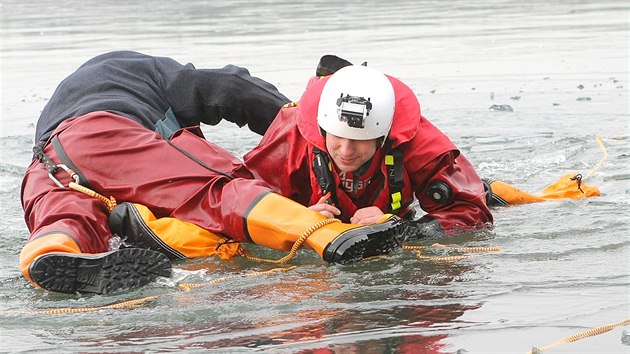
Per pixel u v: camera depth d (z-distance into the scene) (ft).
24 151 47.96
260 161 30.71
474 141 46.88
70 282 25.05
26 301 24.86
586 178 38.63
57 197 29.25
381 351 19.79
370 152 28.30
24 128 54.03
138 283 25.38
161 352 20.35
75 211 28.17
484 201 31.58
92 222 28.30
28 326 22.61
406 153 29.68
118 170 30.01
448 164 30.07
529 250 28.12
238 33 96.73
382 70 70.49
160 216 29.96
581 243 28.68
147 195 29.78
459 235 30.32
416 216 34.19
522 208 34.40
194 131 33.17
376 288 24.70
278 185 30.68
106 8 137.08
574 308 22.30
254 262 28.35
